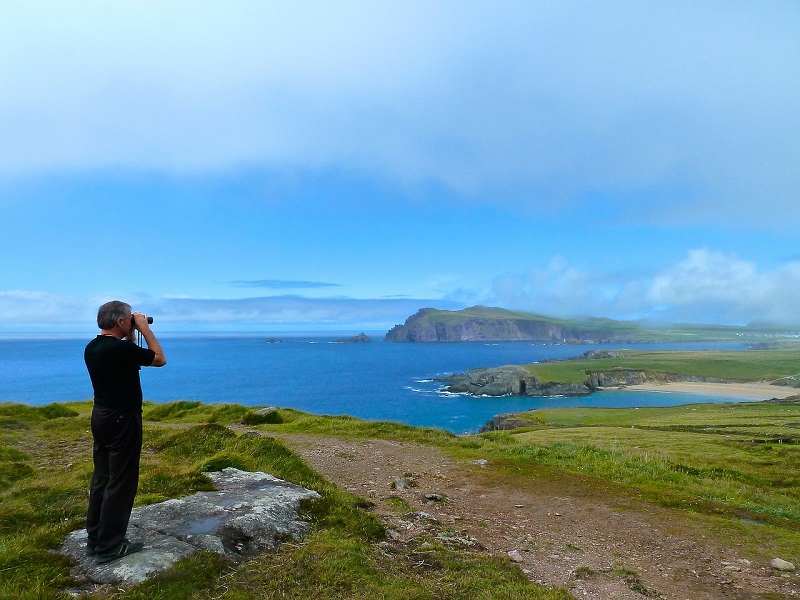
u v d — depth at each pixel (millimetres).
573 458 16297
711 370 169500
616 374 152375
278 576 5836
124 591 5027
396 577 6242
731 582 7273
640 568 7719
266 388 129125
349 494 10289
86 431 17422
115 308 5750
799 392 129250
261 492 8469
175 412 25172
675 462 17703
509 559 7641
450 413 98000
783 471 18234
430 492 11617
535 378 132875
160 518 6910
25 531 6488
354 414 93812
